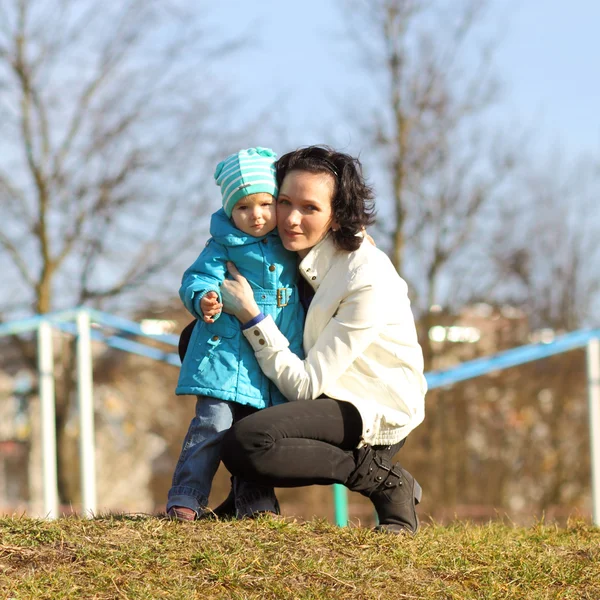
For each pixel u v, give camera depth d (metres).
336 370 4.70
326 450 4.68
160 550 4.34
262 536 4.57
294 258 4.89
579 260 25.66
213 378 4.75
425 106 20.33
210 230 4.85
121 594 3.97
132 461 20.89
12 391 21.28
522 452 17.95
